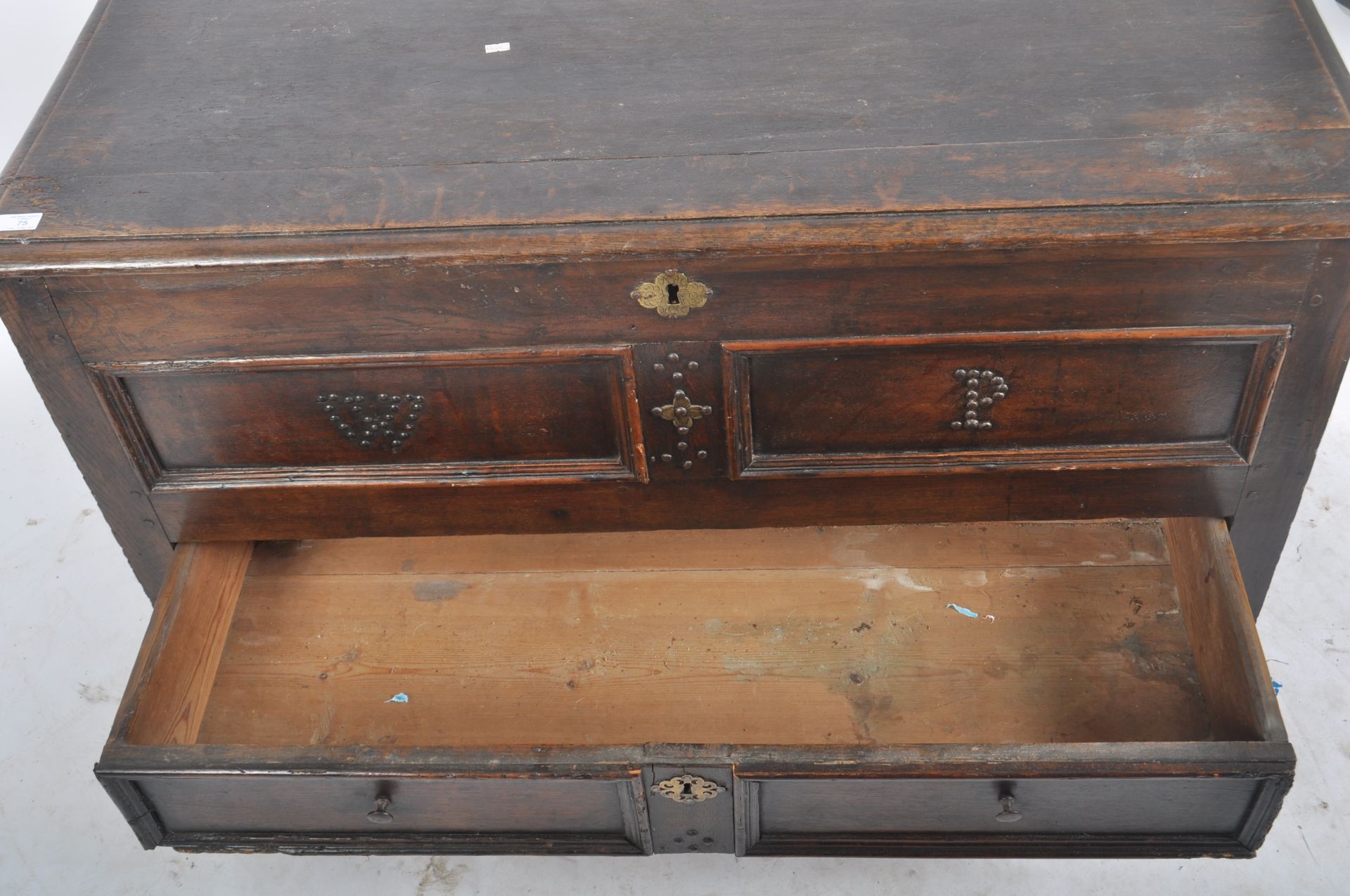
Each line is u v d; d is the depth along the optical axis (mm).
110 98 1842
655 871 1966
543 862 1987
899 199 1576
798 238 1550
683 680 1971
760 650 1997
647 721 1930
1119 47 1762
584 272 1606
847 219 1558
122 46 1933
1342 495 2404
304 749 1652
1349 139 1587
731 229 1562
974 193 1577
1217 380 1728
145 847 1825
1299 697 2113
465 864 1991
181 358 1732
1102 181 1574
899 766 1593
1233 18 1782
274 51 1900
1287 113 1635
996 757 1586
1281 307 1622
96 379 1757
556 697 1964
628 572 2107
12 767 2125
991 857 1815
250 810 1748
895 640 1995
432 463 1893
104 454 1870
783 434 1832
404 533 2002
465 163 1686
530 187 1641
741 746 1624
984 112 1686
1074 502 1906
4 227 1644
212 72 1872
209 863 2002
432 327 1685
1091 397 1759
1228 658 1770
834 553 2111
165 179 1702
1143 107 1668
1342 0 3172
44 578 2395
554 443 1855
